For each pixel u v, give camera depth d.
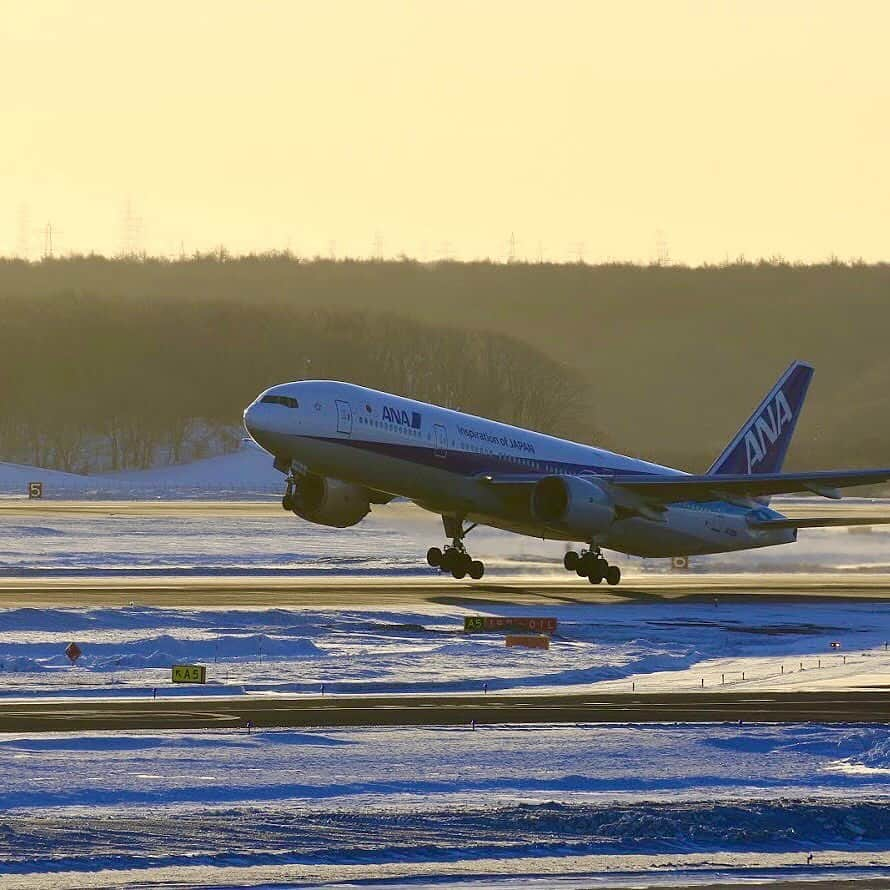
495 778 109.50
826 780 110.88
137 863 83.56
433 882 82.06
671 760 117.62
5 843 86.62
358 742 122.81
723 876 84.44
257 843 88.12
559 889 80.88
